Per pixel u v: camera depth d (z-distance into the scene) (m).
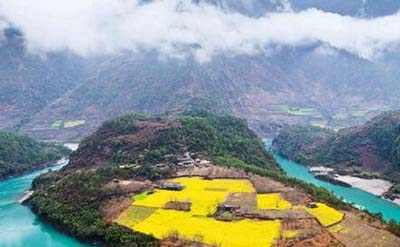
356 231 197.50
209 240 186.62
